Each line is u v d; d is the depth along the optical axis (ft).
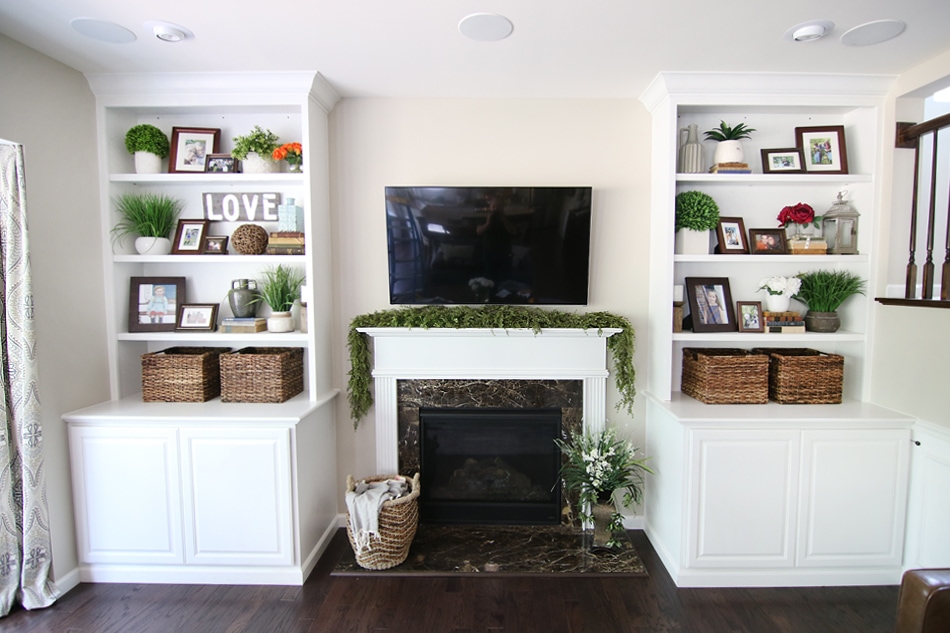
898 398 7.72
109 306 8.31
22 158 6.63
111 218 8.27
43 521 7.00
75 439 7.55
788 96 7.97
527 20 6.13
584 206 8.49
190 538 7.60
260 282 9.03
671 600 7.23
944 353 6.95
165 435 7.48
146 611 7.01
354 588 7.52
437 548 8.50
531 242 8.57
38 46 6.84
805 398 8.13
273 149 8.31
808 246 8.30
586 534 8.88
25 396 6.75
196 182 8.64
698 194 8.29
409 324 8.38
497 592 7.39
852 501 7.47
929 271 7.37
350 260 9.06
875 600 7.24
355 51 7.00
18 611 6.95
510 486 9.32
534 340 8.65
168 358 8.27
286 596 7.34
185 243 8.61
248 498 7.53
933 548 7.09
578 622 6.76
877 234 8.12
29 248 6.72
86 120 7.91
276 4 5.74
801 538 7.50
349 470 9.31
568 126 8.87
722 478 7.45
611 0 5.65
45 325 7.26
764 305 8.98
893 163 7.90
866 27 6.27
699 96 7.94
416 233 8.58
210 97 8.04
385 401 8.88
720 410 7.83
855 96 7.97
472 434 9.23
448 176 8.94
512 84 8.23
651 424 8.84
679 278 8.95
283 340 8.37
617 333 8.56
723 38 6.60
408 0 5.64
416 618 6.84
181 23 6.20
